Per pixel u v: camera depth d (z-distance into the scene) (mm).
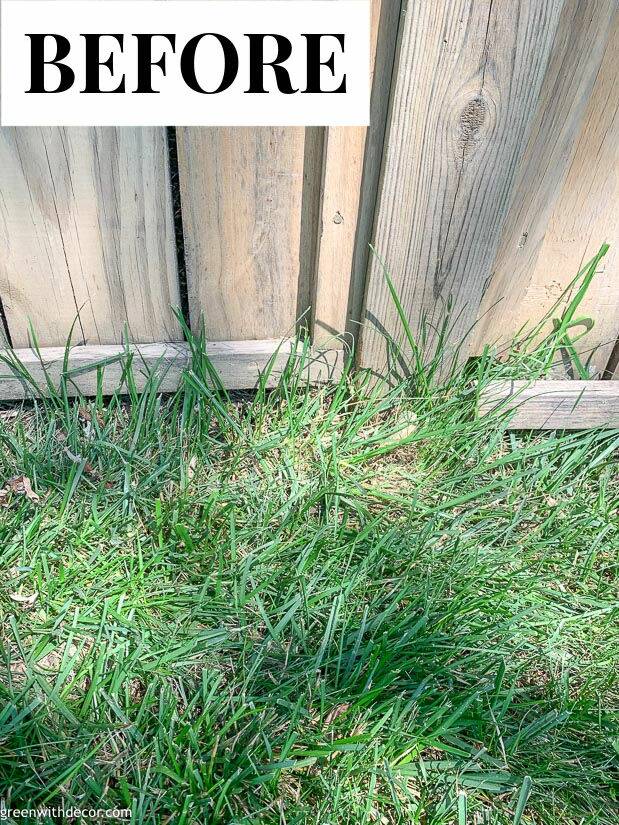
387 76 1440
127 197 1584
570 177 1641
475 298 1736
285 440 1766
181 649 1381
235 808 1209
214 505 1630
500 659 1406
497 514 1710
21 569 1455
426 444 1798
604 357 1941
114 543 1534
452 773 1287
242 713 1264
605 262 1781
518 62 1389
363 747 1250
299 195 1622
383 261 1640
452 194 1553
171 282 1743
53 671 1359
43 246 1629
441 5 1305
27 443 1718
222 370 1812
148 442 1715
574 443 1812
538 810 1289
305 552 1519
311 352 1827
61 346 1801
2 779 1194
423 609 1466
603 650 1509
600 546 1687
